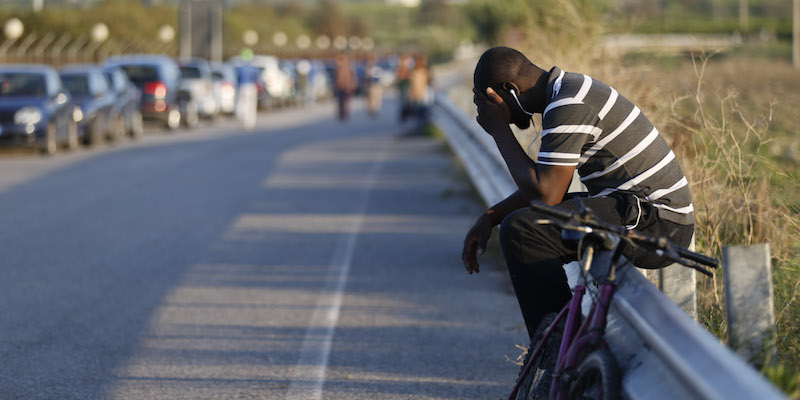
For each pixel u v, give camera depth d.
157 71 39.22
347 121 46.44
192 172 23.66
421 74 39.12
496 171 13.89
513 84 5.57
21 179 22.17
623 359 4.54
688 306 6.05
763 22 123.00
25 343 8.85
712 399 3.38
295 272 12.18
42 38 62.75
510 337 9.16
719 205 8.91
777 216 8.53
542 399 5.44
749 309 4.93
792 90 35.62
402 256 13.22
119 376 7.89
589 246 4.93
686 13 126.81
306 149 30.39
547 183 5.29
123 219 16.36
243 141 33.91
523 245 5.50
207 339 9.06
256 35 135.75
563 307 5.60
